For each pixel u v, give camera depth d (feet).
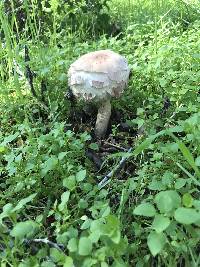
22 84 1.13
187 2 1.89
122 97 1.03
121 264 0.51
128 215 0.70
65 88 1.08
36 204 0.77
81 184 0.73
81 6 1.57
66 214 0.64
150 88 1.09
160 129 0.92
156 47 1.19
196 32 1.36
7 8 1.49
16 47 1.05
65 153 0.73
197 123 0.70
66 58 1.23
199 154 0.73
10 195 0.76
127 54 1.30
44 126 0.92
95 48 1.29
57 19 1.55
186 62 1.12
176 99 0.91
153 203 0.68
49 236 0.65
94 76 0.87
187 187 0.65
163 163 0.75
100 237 0.53
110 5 2.02
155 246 0.46
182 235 0.58
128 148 0.94
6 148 0.85
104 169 0.87
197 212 0.47
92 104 0.96
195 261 0.58
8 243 0.60
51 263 0.55
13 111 1.03
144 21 1.73
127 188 0.74
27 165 0.75
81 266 0.51
